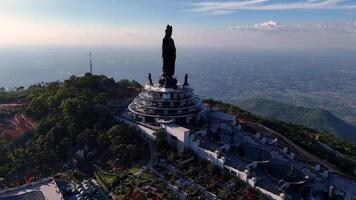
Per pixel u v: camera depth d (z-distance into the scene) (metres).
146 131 131.50
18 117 160.00
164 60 148.75
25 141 139.25
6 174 117.19
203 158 116.06
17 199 102.69
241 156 119.31
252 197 97.31
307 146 153.75
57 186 109.88
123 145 119.81
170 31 146.12
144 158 118.38
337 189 107.25
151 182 104.19
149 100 143.25
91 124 137.38
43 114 155.25
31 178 116.06
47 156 125.94
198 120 145.75
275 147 131.75
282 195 93.88
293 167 114.12
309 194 102.94
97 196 102.19
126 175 109.81
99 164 120.88
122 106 166.50
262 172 111.50
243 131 143.88
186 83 157.50
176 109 139.75
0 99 184.62
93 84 180.88
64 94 158.38
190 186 102.19
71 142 129.88
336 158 147.12
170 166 113.25
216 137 131.38
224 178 106.00
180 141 122.25
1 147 133.62
